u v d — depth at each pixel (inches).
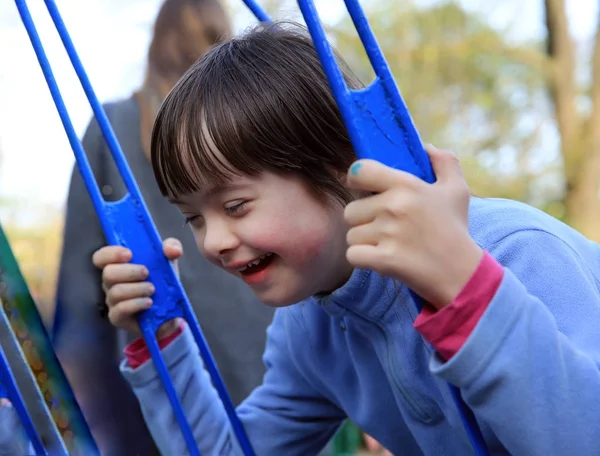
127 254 40.9
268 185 34.9
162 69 63.8
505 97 266.2
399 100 29.7
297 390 48.9
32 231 108.8
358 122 29.2
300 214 35.3
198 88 36.7
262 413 48.8
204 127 35.3
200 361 48.4
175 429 45.7
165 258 42.1
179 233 61.9
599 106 235.3
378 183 28.6
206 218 36.1
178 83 38.3
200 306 60.9
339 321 43.1
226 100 35.5
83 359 62.1
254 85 35.9
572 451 29.7
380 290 38.7
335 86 29.0
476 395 29.8
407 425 42.0
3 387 37.4
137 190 41.9
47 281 76.7
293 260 35.6
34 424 38.2
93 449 39.8
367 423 45.3
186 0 63.4
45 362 39.1
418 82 262.1
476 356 29.0
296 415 48.8
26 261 96.0
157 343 42.8
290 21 41.7
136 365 45.9
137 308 40.8
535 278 34.9
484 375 29.1
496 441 37.3
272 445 48.3
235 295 62.2
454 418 37.9
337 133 36.2
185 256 61.7
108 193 61.6
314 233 35.5
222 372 61.0
